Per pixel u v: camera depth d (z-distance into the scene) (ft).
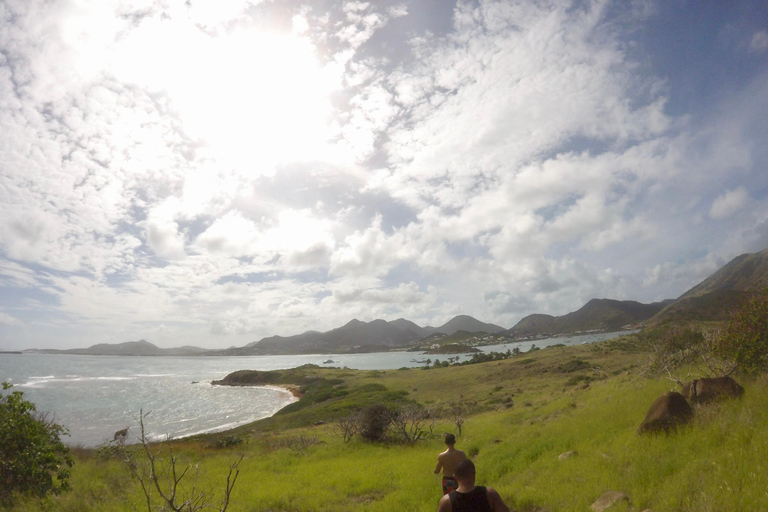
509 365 211.20
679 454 24.32
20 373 447.01
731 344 38.81
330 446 72.43
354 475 43.83
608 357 180.04
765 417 25.02
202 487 41.60
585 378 135.23
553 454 35.45
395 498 32.35
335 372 363.35
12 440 32.32
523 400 120.37
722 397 31.35
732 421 26.13
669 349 60.95
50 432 37.09
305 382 323.78
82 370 542.57
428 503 29.66
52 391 271.28
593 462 28.25
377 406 78.64
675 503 18.52
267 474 49.65
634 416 39.86
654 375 59.00
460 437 72.18
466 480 12.11
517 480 30.50
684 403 30.91
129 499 35.88
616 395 57.62
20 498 31.65
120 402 225.76
